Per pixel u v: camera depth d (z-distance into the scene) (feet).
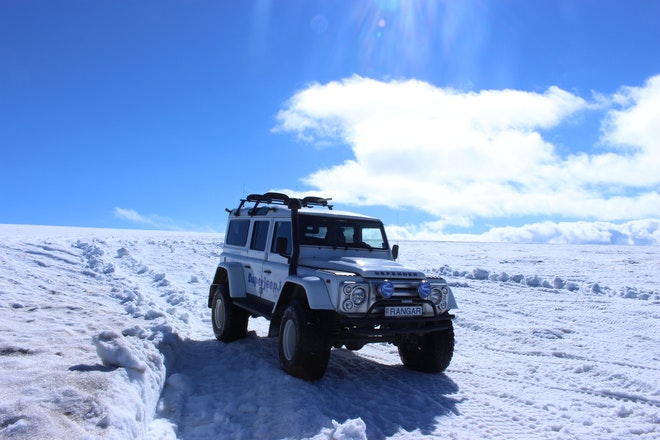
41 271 38.93
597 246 135.85
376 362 21.80
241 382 17.63
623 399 17.75
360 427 12.80
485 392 18.03
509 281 48.47
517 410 16.29
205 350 22.04
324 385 17.28
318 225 20.88
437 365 19.67
